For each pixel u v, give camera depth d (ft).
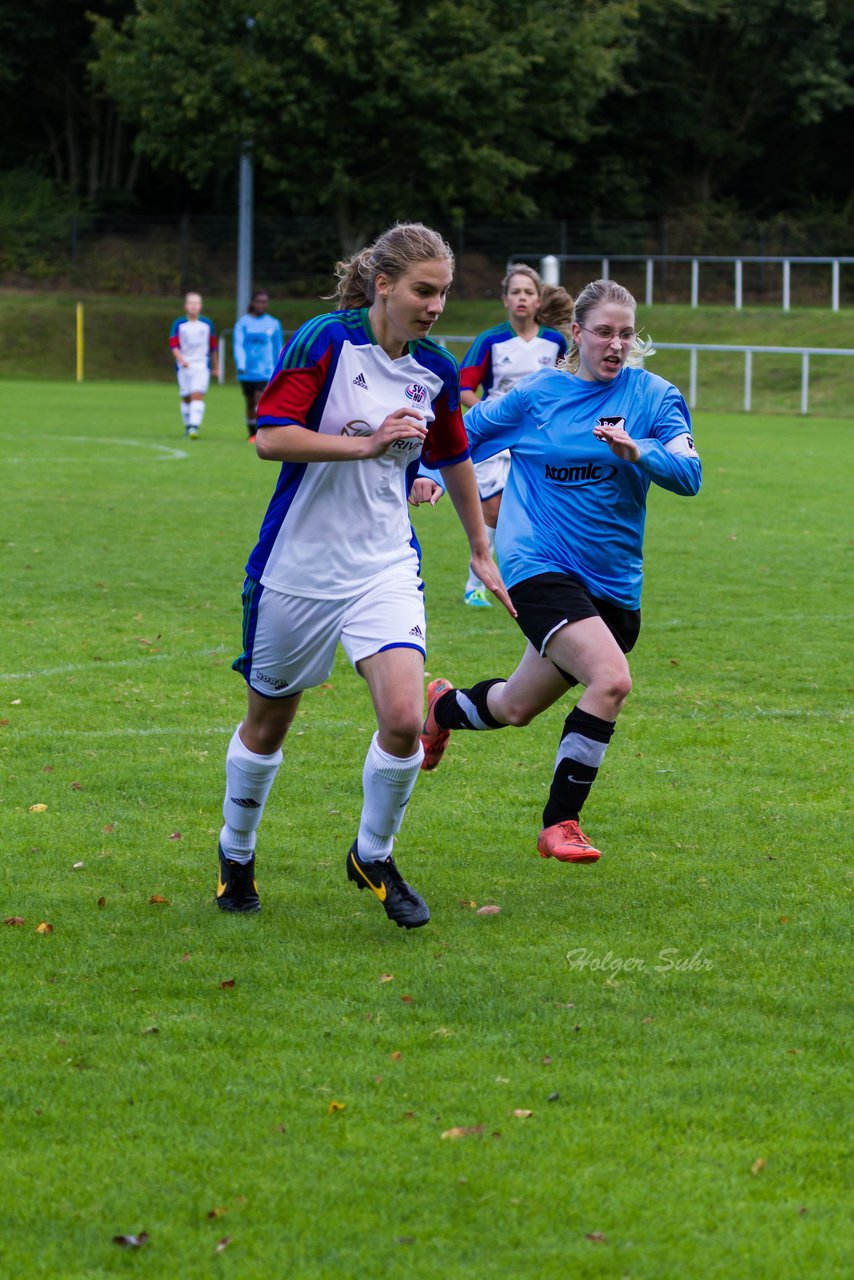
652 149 228.02
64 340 177.17
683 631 42.09
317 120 170.40
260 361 96.07
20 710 31.55
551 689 22.98
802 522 65.98
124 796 25.86
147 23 167.53
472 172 176.86
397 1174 13.53
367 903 21.02
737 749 29.78
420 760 19.51
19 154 226.99
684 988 18.01
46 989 17.71
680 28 215.92
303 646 19.54
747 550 57.93
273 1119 14.55
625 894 21.50
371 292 18.80
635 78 216.33
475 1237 12.61
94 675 34.94
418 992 17.72
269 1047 16.17
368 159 180.45
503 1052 16.08
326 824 24.67
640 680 35.88
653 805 25.99
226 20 167.22
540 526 22.44
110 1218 12.85
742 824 24.94
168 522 61.11
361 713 32.27
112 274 195.42
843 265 198.59
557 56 175.22
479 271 195.62
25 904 20.63
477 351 43.52
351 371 18.67
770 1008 17.47
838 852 23.50
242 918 20.30
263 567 19.43
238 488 72.43
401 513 19.71
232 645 38.70
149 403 134.00
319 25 165.68
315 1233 12.63
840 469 87.81
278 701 19.92
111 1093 15.06
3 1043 16.22
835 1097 15.19
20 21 206.90
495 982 18.07
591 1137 14.26
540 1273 12.12
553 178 222.07
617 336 21.83
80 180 224.74
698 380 153.79
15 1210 12.94
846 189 237.45
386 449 18.01
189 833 24.06
